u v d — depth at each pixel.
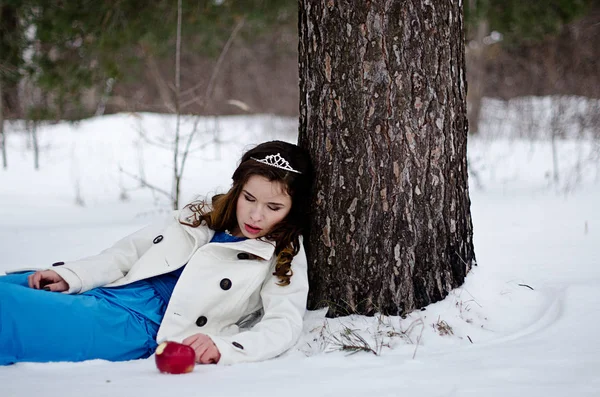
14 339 2.19
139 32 6.72
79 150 10.92
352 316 2.59
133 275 2.58
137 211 6.82
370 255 2.59
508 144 10.96
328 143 2.61
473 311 2.62
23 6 6.42
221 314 2.52
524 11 7.38
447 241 2.68
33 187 8.54
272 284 2.54
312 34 2.63
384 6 2.49
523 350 2.21
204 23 7.30
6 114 10.36
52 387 1.86
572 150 9.70
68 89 7.04
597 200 5.66
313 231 2.68
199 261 2.55
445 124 2.61
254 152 2.57
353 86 2.53
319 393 1.80
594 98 9.90
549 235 4.09
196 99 5.46
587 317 2.49
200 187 8.47
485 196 6.61
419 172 2.57
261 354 2.27
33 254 4.18
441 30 2.56
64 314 2.26
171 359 2.04
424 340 2.44
